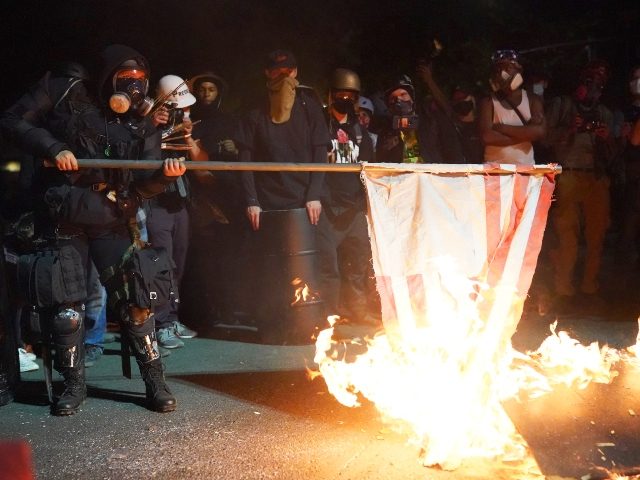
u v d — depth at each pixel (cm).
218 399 491
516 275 468
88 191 461
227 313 733
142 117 484
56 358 476
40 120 471
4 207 561
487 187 471
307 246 634
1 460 214
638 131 730
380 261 460
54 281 461
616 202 825
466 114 791
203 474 380
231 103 1034
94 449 413
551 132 749
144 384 528
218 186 685
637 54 1280
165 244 638
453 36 1150
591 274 768
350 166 463
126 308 470
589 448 402
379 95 768
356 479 369
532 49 1240
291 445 412
